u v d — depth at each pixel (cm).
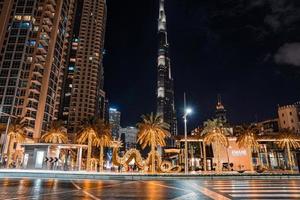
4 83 10800
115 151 5809
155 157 5750
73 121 18975
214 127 7062
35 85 11044
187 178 3341
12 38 11475
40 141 10500
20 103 10731
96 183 2697
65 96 19625
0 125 8350
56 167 6278
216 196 1631
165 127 6419
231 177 3372
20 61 11106
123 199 1512
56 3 13175
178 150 7538
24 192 1827
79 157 7050
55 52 12700
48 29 12388
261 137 7800
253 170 7225
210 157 8606
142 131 6222
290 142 8050
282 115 12600
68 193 1786
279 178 3344
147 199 1512
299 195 1627
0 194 1716
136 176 3394
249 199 1484
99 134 7256
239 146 7375
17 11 11912
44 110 11312
